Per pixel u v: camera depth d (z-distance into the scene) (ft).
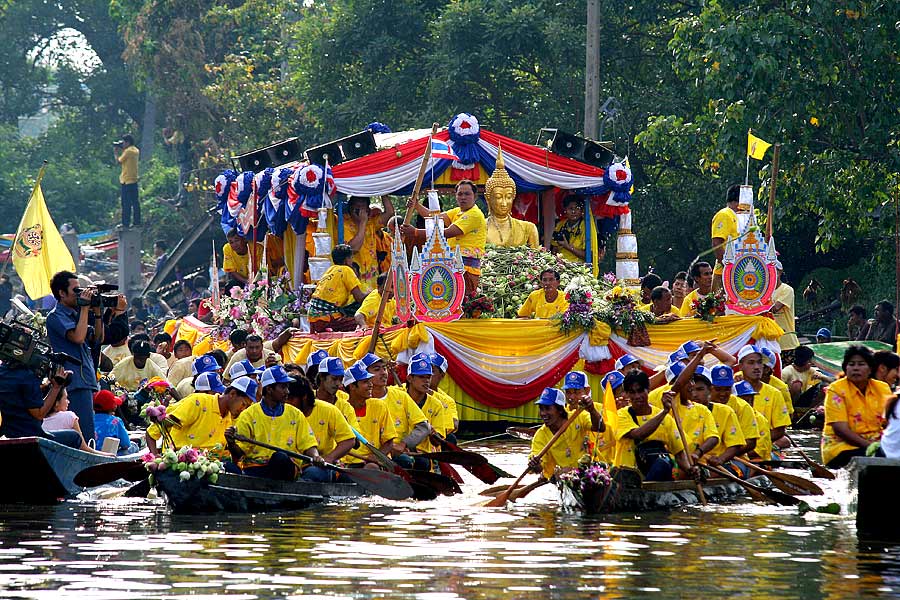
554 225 152.25
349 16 244.22
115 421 93.35
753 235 126.41
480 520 71.15
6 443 75.41
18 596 48.65
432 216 128.06
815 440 119.85
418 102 241.35
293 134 286.25
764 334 126.72
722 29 165.78
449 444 91.04
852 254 206.28
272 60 309.01
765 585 51.98
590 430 81.76
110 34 424.05
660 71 217.97
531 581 52.44
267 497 75.46
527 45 219.41
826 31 163.22
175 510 73.41
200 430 80.84
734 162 172.04
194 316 178.40
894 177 163.53
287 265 154.10
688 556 59.00
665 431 80.28
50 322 84.89
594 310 125.90
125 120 431.84
